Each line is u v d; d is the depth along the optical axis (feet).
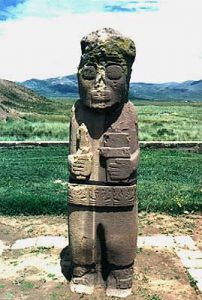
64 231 30.27
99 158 20.95
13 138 73.05
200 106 295.69
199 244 28.37
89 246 21.26
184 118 153.38
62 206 33.73
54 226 31.24
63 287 22.31
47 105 199.52
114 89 20.27
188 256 26.40
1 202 33.96
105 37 20.16
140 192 38.06
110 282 21.68
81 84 20.68
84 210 21.07
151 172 47.37
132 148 21.01
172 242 28.48
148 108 245.24
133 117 21.06
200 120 141.49
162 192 38.37
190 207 34.55
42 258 25.80
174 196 36.60
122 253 21.09
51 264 24.95
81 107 21.43
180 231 30.50
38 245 27.78
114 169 20.58
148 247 27.58
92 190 20.84
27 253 26.61
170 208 34.30
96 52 20.13
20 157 55.11
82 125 21.16
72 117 21.61
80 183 21.15
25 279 23.22
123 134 20.68
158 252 26.84
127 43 20.43
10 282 22.95
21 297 21.43
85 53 20.59
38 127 89.35
